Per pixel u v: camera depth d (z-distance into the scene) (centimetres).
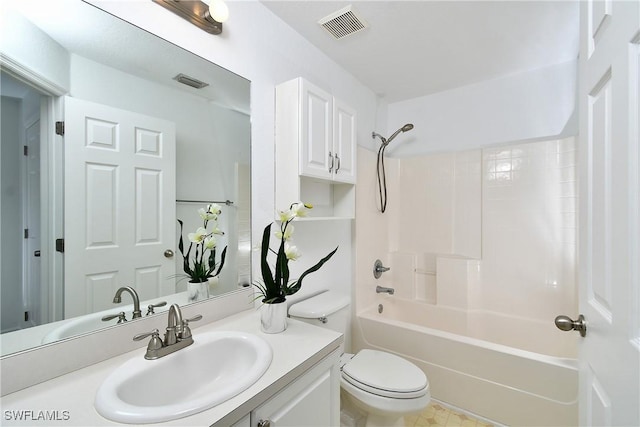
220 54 134
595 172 79
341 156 176
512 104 230
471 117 248
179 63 120
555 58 206
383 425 140
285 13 160
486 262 232
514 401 156
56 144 89
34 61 85
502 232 226
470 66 218
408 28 172
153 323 107
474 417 168
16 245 82
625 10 63
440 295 241
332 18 165
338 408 113
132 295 105
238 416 71
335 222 207
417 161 269
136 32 107
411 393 129
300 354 97
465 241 244
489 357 164
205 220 129
